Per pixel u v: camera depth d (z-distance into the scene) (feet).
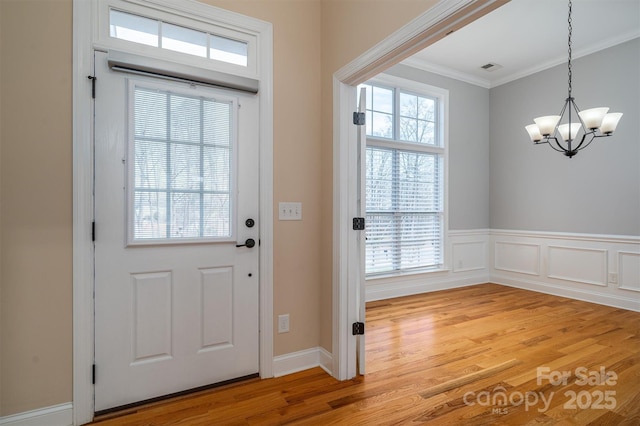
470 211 16.05
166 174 6.19
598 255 12.87
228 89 6.72
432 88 14.74
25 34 5.18
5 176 5.07
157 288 6.13
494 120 16.53
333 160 7.24
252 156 6.98
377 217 13.57
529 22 11.39
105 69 5.72
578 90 13.51
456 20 4.70
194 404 6.08
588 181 13.19
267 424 5.53
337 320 7.07
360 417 5.71
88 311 5.60
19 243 5.16
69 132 5.46
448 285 15.24
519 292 14.58
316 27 7.78
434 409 5.93
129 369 5.92
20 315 5.17
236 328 6.84
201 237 6.48
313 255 7.67
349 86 7.16
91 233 5.62
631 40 12.00
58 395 5.40
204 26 6.59
